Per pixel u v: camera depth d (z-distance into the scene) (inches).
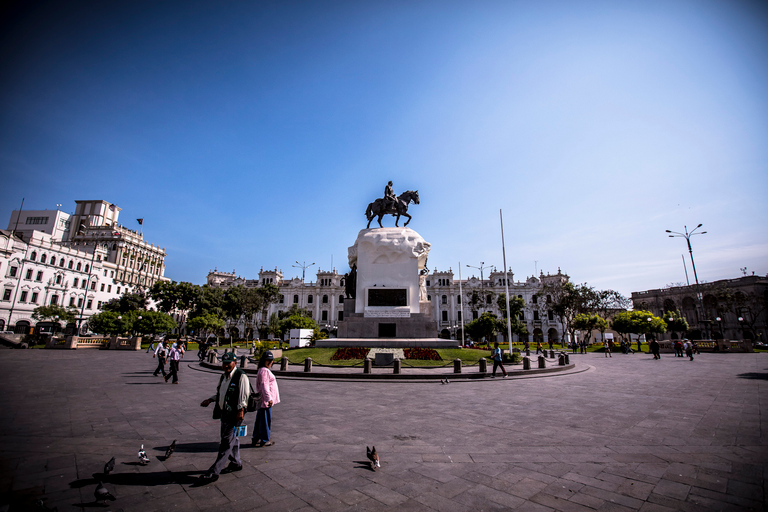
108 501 203.2
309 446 301.7
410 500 210.4
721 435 332.2
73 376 706.8
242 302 2753.4
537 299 3545.8
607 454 284.0
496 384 673.0
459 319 3555.6
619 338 3014.3
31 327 2247.8
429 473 247.8
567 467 258.4
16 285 2199.8
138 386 607.5
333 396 542.3
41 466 252.1
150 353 1414.9
